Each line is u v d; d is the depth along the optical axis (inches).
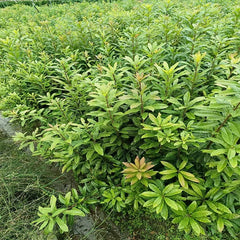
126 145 106.7
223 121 78.0
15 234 92.7
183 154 94.8
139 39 150.3
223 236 91.0
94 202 101.3
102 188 106.8
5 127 166.2
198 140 75.9
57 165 132.1
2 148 142.2
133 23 205.6
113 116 96.7
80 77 121.8
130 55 150.6
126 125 111.0
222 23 166.4
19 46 182.1
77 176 119.1
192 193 89.4
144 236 97.7
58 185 122.1
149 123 98.7
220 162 77.4
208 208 89.6
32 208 105.8
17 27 245.8
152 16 189.0
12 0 535.8
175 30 151.6
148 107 86.0
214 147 88.0
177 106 95.9
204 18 165.2
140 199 94.0
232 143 70.3
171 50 134.1
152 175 91.8
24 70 152.7
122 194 100.3
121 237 99.4
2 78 178.4
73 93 121.2
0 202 103.8
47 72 158.2
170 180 102.7
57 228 101.7
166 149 95.7
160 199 81.0
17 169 119.7
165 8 187.6
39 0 510.3
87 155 98.0
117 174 110.7
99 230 101.5
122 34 192.5
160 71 94.3
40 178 121.9
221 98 68.1
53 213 81.4
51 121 148.5
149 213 100.6
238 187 85.7
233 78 75.0
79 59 165.6
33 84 157.6
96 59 182.5
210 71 124.0
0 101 159.6
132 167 82.1
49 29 211.0
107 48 152.6
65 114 121.3
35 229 97.5
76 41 193.3
